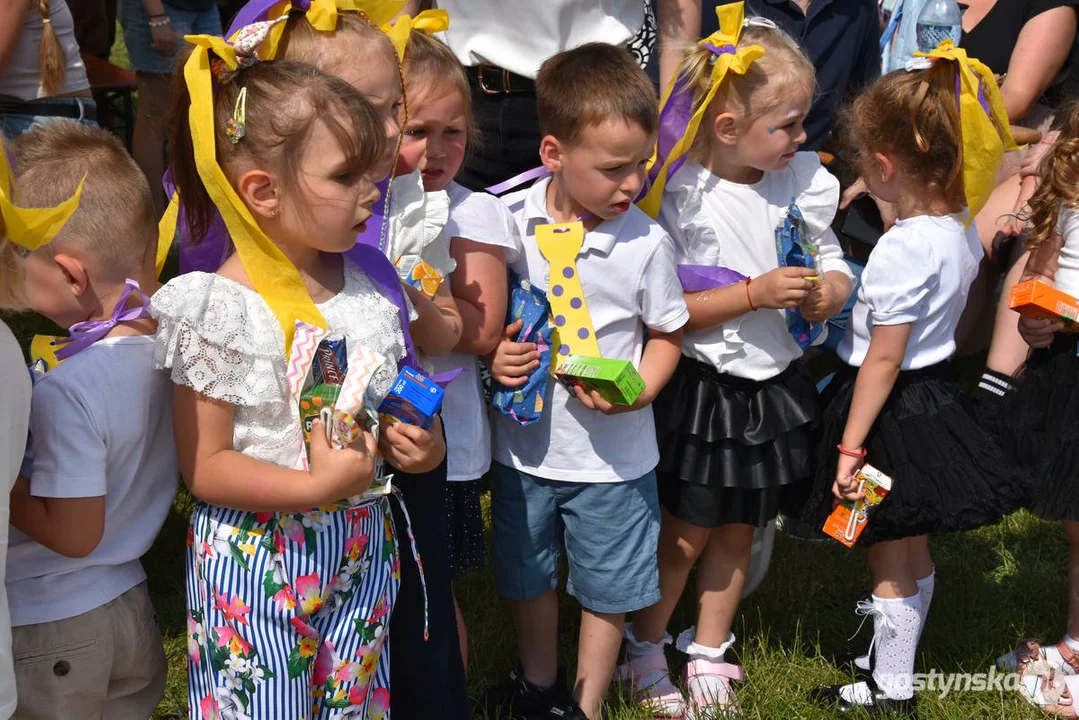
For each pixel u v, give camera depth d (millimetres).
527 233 2939
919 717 3213
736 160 3066
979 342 5191
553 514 2986
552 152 2816
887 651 3211
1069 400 3143
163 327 2029
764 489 3092
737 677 3289
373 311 2211
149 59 6277
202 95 2004
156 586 3633
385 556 2299
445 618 2547
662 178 3061
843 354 3232
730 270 3057
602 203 2779
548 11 3387
